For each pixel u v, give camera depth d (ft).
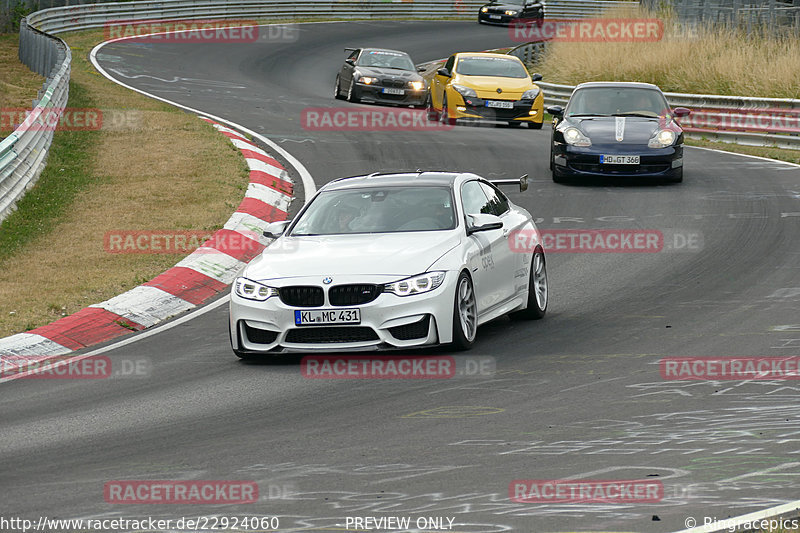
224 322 134.72
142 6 541.75
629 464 75.36
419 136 284.82
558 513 65.98
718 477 71.77
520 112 313.12
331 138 276.62
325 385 101.91
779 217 186.29
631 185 222.69
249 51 493.36
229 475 76.13
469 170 236.63
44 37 377.30
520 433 83.87
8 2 535.19
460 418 88.63
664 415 87.61
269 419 91.25
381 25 617.21
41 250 171.01
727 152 274.36
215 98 345.10
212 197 204.95
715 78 356.59
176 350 121.39
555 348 113.19
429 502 68.74
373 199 122.52
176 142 254.68
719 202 201.67
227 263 164.66
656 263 157.38
